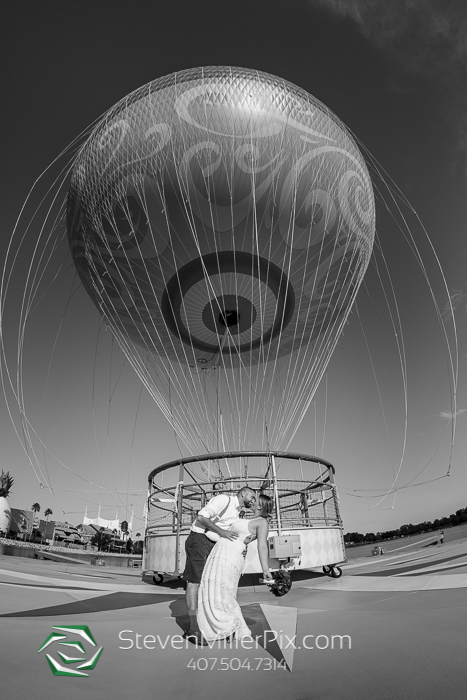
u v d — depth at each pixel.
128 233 13.07
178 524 9.23
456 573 7.19
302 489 10.27
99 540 122.12
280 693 2.33
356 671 2.62
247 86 12.10
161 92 12.26
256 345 17.28
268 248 13.29
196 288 14.16
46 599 6.21
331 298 16.05
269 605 5.76
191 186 11.81
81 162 13.48
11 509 83.06
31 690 2.37
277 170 11.98
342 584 7.88
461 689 2.19
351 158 13.50
